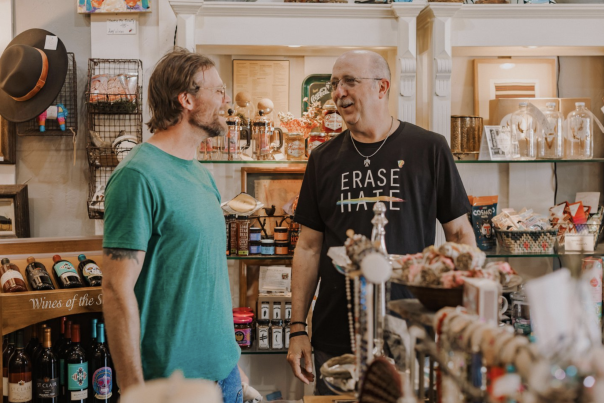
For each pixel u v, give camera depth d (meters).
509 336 0.74
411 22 2.35
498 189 2.72
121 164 1.51
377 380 0.93
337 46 2.41
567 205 2.51
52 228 2.63
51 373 2.18
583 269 2.31
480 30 2.43
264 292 2.58
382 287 1.06
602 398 0.66
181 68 1.59
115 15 2.57
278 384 2.70
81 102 2.62
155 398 0.68
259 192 2.69
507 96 2.68
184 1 2.29
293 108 2.67
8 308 2.05
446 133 2.41
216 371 1.58
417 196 1.92
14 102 2.41
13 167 2.60
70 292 2.14
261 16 2.38
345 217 1.93
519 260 2.70
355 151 1.98
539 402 0.68
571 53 2.61
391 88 2.58
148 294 1.51
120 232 1.43
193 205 1.55
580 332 0.71
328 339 1.90
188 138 1.64
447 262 1.00
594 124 2.68
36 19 2.60
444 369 0.90
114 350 1.40
